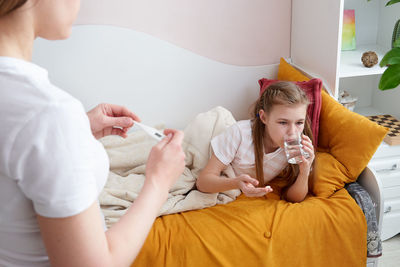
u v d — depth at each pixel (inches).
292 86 58.9
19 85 18.9
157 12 78.4
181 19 80.1
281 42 86.8
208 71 83.4
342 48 84.8
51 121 18.5
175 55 80.7
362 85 89.3
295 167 62.8
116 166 67.9
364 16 86.1
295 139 56.1
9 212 20.4
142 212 23.0
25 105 18.6
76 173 18.9
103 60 77.5
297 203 59.4
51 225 19.3
